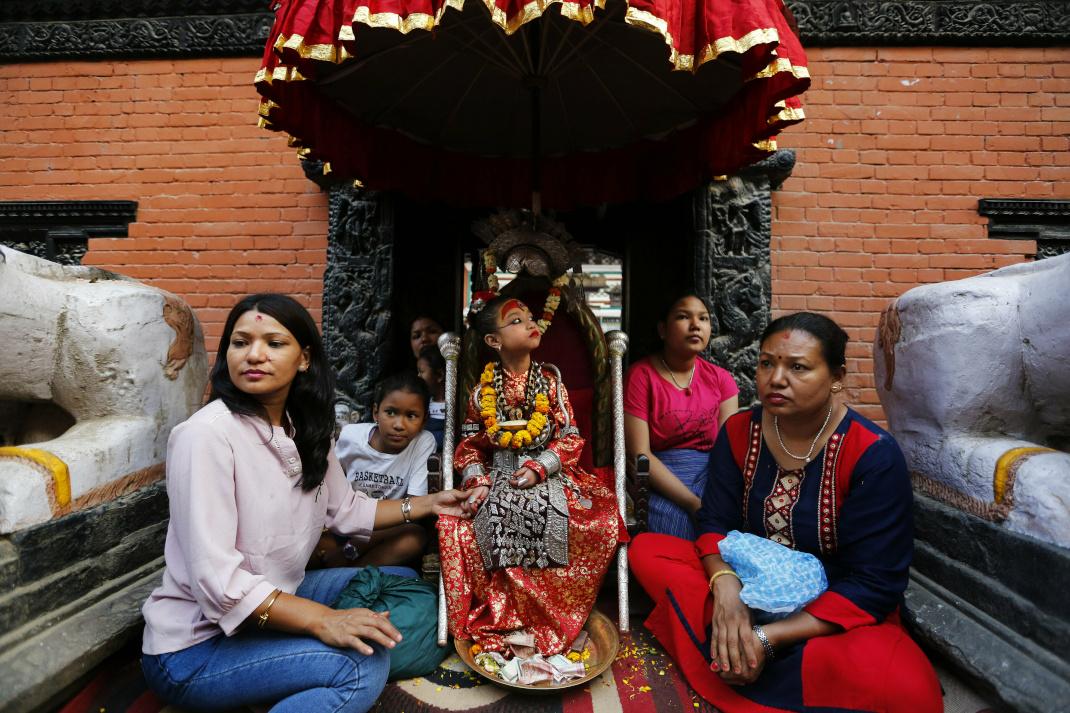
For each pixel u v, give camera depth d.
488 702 1.88
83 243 4.18
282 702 1.60
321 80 2.67
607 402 2.60
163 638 1.66
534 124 2.86
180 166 4.11
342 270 3.76
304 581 2.08
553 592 2.12
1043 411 2.29
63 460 2.02
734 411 2.95
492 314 2.35
